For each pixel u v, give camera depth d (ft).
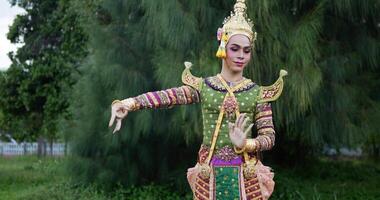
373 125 21.11
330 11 19.65
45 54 43.98
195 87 9.85
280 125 19.65
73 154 28.96
